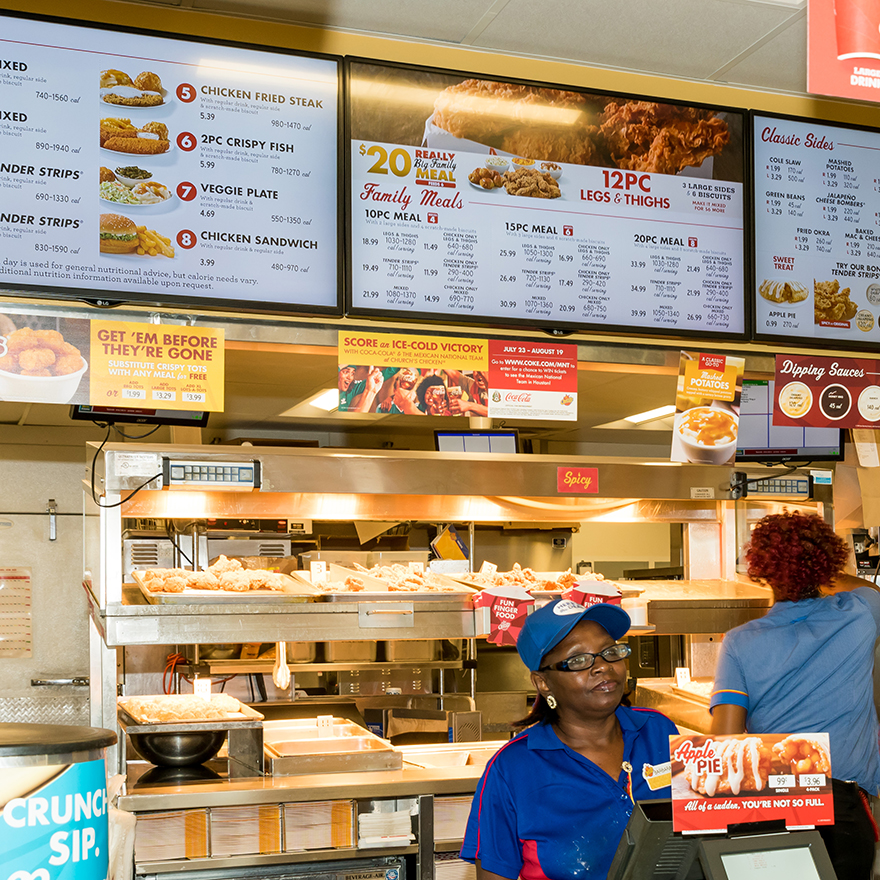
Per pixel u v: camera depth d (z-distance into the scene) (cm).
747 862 128
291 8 259
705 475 366
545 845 171
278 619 297
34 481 591
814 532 247
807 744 136
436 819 277
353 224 263
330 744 299
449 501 363
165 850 250
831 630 236
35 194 237
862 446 363
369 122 266
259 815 259
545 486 344
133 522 422
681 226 295
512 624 324
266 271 254
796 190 309
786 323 305
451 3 258
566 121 285
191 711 287
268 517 342
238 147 254
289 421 604
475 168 275
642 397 526
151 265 245
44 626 585
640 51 287
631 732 182
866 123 329
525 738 181
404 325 271
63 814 121
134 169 245
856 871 201
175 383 247
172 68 250
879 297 316
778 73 303
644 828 129
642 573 562
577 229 284
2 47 236
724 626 357
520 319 276
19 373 236
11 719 561
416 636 313
